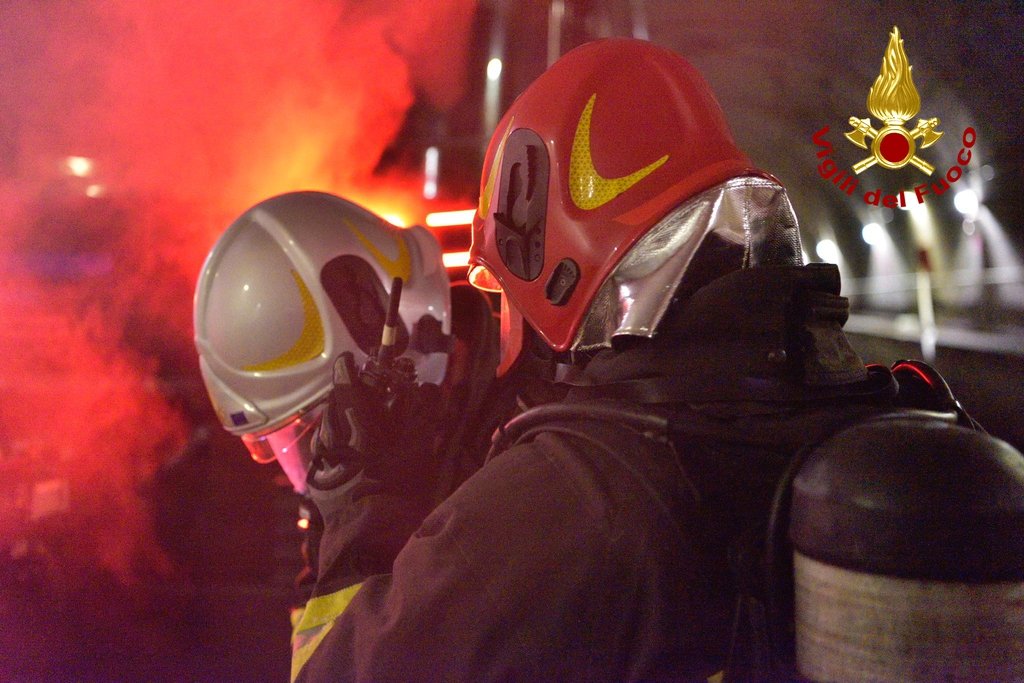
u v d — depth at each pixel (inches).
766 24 762.2
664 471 39.0
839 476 34.4
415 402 60.3
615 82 49.5
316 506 60.1
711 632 37.6
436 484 61.0
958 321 1006.4
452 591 39.7
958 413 50.9
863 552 32.7
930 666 31.9
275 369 67.6
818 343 41.4
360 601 43.8
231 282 68.9
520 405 53.0
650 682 37.0
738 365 40.6
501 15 329.1
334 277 68.2
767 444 39.0
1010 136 777.6
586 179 47.8
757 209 46.6
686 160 46.5
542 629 38.3
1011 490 32.8
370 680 39.9
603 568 38.2
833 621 33.7
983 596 31.8
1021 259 903.1
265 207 70.9
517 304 50.7
